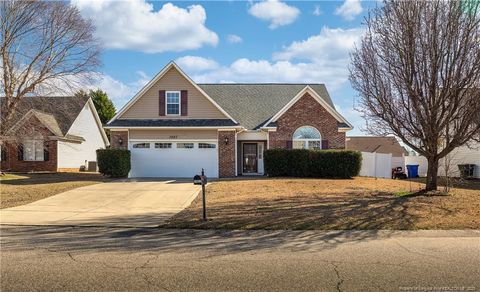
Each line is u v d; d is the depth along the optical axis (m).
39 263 7.52
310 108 26.86
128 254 8.16
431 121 14.15
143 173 26.70
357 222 10.98
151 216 12.84
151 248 8.67
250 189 18.95
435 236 9.61
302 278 6.61
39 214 13.34
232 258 7.82
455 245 8.74
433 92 13.80
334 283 6.37
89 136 40.69
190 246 8.84
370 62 14.79
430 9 13.59
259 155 28.92
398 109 14.51
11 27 27.80
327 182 21.44
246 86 32.50
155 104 27.34
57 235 10.12
